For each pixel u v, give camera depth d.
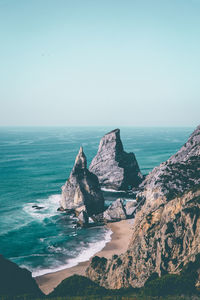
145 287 39.88
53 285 49.59
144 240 47.75
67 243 68.56
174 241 45.12
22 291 41.28
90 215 89.56
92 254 62.47
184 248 44.12
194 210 46.31
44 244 67.81
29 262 58.81
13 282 41.50
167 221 49.75
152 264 44.56
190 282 38.50
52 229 77.62
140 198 95.38
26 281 43.34
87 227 79.81
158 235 47.28
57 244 67.94
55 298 39.38
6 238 71.00
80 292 42.59
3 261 42.91
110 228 79.06
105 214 87.50
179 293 37.44
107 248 65.56
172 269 42.62
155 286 39.25
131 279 44.16
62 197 95.31
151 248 46.25
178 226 46.56
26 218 85.75
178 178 79.69
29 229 77.25
